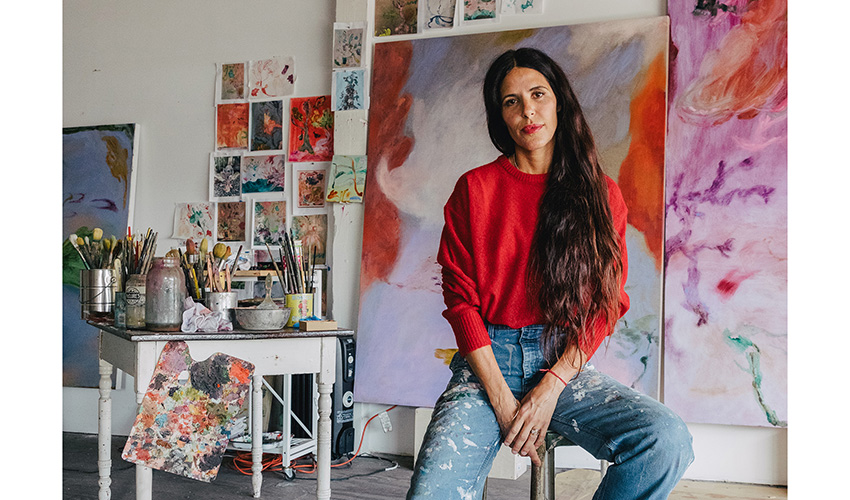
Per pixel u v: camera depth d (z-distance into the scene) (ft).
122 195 14.79
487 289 5.98
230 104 14.37
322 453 7.79
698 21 11.60
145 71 14.96
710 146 11.43
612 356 11.59
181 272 7.40
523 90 6.30
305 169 13.84
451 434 5.48
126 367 7.47
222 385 7.26
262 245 13.98
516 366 5.81
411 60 13.10
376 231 13.05
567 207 5.98
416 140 12.97
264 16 14.26
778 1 11.21
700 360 11.30
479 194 6.26
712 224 11.35
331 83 13.74
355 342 12.94
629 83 11.82
